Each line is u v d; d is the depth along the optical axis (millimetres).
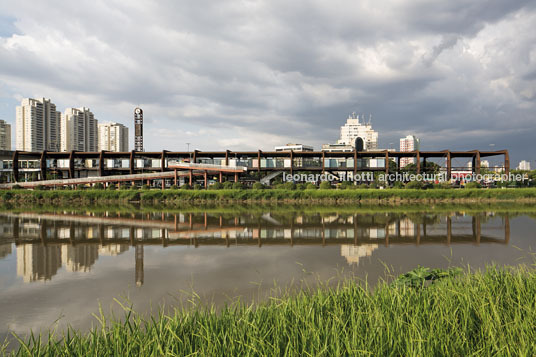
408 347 3066
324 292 5555
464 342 3299
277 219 30094
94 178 65250
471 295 4562
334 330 3488
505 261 13102
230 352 3119
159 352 3186
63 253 15680
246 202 54406
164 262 13672
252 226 25297
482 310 3801
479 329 3662
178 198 56844
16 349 6258
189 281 10750
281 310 4375
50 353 3400
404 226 24469
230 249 16453
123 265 13211
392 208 41594
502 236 19656
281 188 60125
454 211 36594
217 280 10805
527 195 52781
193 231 22844
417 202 51781
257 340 3275
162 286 10258
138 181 76500
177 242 18594
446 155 69562
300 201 54594
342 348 3217
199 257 14625
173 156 74750
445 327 3590
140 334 3604
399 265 12656
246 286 10016
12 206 47750
